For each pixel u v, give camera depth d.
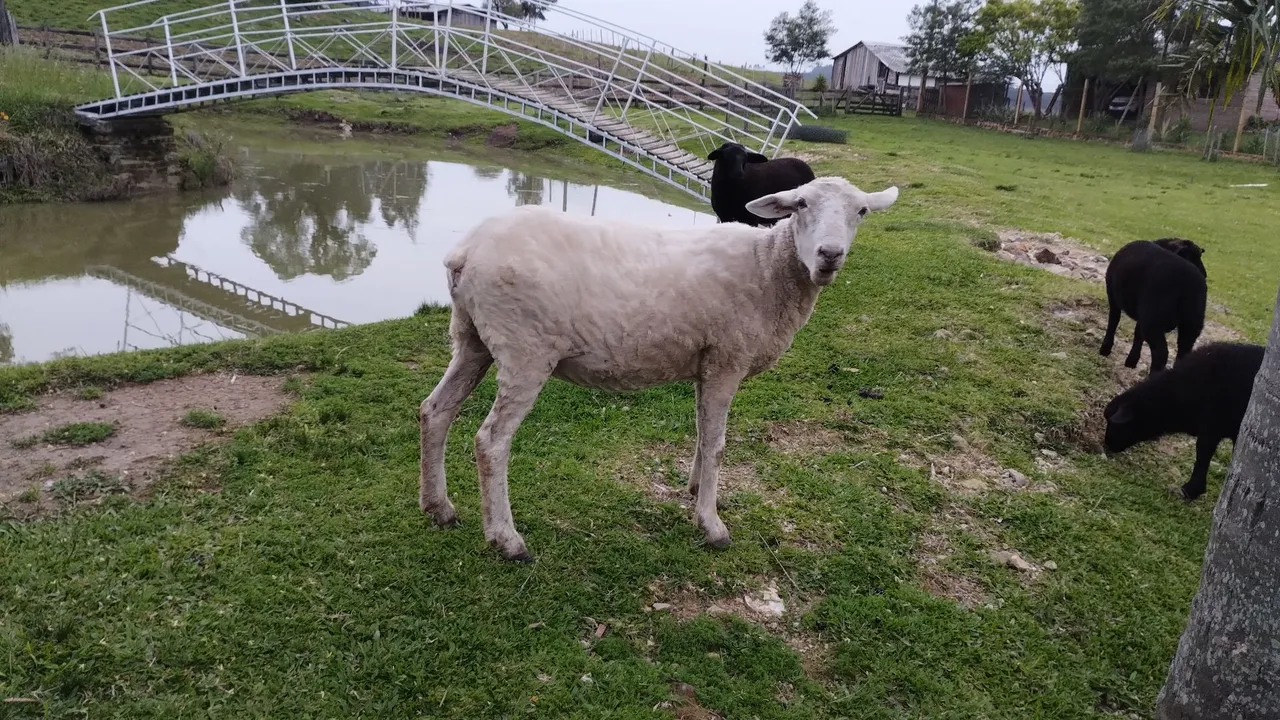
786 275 3.72
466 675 3.03
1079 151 26.59
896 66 44.03
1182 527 4.73
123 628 3.04
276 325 8.97
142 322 8.90
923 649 3.45
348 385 5.42
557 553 3.80
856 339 6.96
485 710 2.88
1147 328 6.32
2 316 8.95
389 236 13.87
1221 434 4.88
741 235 3.80
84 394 5.02
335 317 9.37
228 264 11.77
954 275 8.80
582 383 3.78
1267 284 10.35
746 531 4.18
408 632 3.20
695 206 17.69
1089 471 5.32
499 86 16.80
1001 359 6.79
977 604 3.83
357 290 10.59
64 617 3.03
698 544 4.01
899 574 3.97
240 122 26.89
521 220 3.45
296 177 19.12
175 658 2.93
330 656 3.03
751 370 3.89
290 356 5.86
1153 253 6.45
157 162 16.44
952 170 18.16
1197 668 2.82
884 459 5.03
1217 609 2.73
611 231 3.61
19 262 11.36
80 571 3.33
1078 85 35.12
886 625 3.56
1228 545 2.68
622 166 23.44
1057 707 3.24
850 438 5.30
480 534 3.88
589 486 4.41
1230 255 11.87
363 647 3.08
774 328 3.79
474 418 5.09
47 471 4.07
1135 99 34.03
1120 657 3.56
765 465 4.86
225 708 2.77
